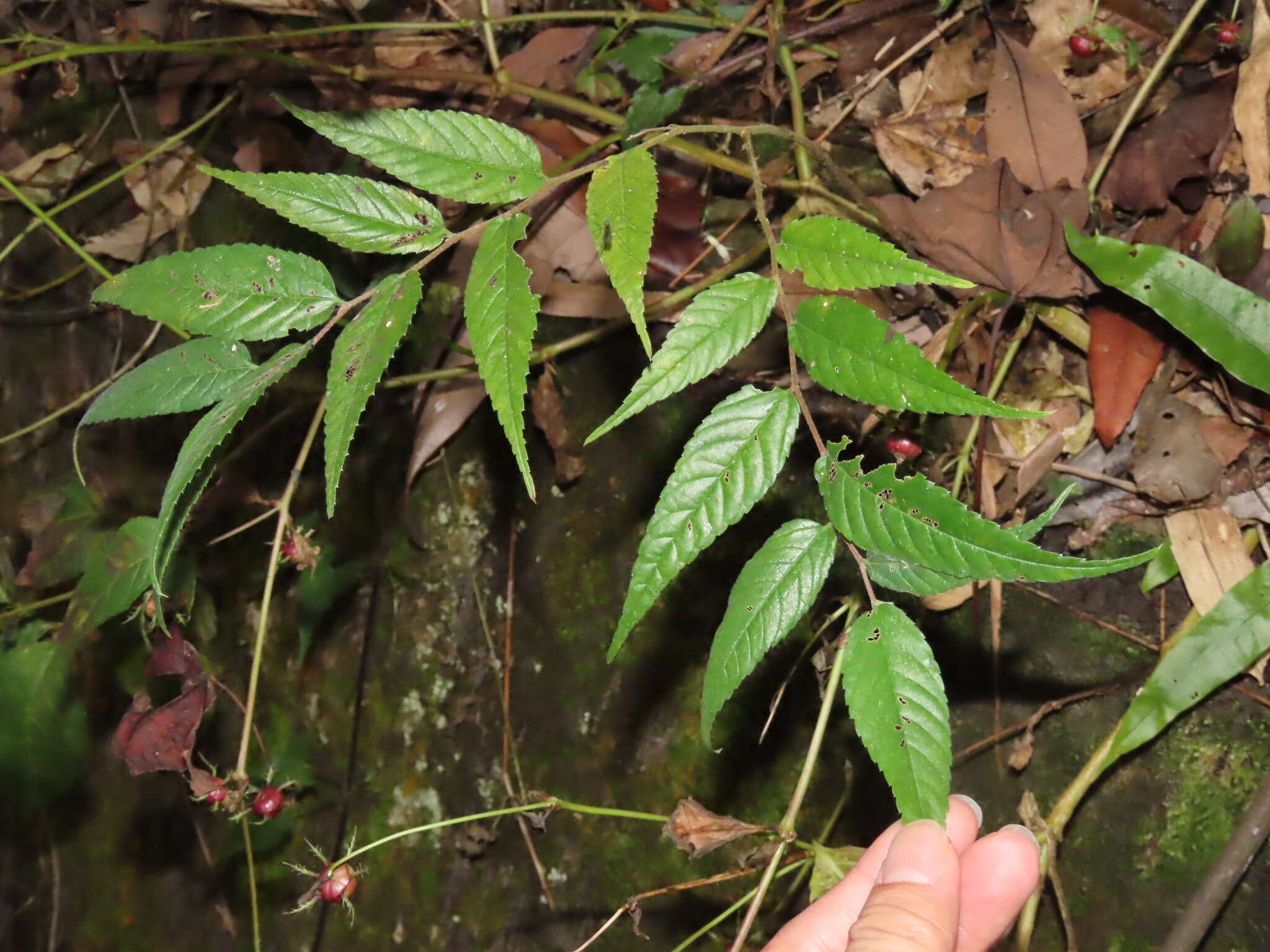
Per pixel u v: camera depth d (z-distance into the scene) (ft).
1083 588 1.59
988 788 1.62
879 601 1.00
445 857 1.98
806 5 1.82
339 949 2.06
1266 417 1.48
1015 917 1.32
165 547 1.09
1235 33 1.54
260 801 1.63
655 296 1.80
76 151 2.27
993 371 1.63
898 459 1.52
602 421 1.86
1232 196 1.55
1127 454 1.57
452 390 1.92
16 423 2.25
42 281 2.28
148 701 1.58
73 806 2.30
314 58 2.07
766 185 1.76
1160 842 1.53
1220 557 1.50
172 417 2.12
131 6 2.20
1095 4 1.61
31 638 1.94
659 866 1.81
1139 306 1.55
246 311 1.01
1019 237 1.58
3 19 2.31
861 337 0.98
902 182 1.70
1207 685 1.44
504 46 2.04
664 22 1.89
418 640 2.00
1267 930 1.47
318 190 1.02
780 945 1.30
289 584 2.09
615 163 0.98
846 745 1.68
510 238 0.97
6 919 2.36
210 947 2.18
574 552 1.89
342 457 0.94
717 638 1.02
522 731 1.93
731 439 1.01
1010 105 1.64
